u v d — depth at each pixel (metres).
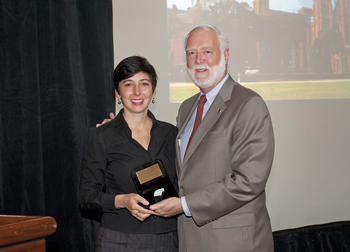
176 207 1.52
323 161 3.22
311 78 3.21
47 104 2.45
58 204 2.47
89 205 1.58
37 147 2.39
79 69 2.53
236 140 1.57
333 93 3.23
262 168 1.53
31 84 2.38
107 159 1.63
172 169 1.70
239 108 1.60
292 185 3.18
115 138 1.63
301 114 3.18
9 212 2.34
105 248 1.56
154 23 2.96
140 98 1.62
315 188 3.21
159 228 1.58
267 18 3.15
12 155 2.35
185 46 1.80
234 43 3.11
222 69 1.74
